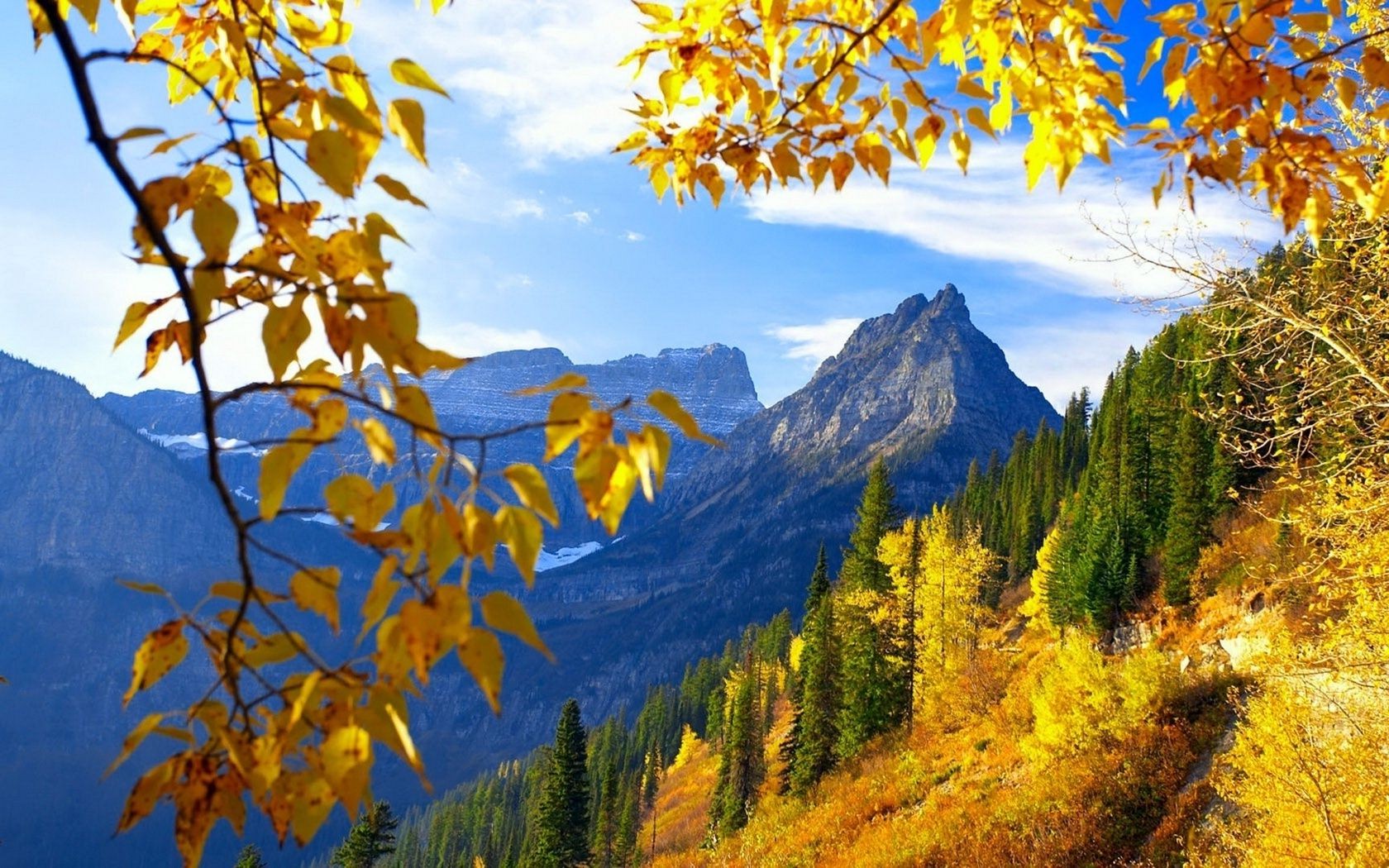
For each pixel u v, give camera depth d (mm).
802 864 24406
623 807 53844
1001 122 2959
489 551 1384
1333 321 6031
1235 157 2766
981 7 2752
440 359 1478
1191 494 28750
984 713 29203
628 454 1419
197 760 1592
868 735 33406
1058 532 43281
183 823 1560
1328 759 11070
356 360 1478
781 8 2701
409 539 1390
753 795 37812
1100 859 16656
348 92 1854
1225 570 26797
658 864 41312
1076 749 20703
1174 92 2789
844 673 34656
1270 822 11992
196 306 1465
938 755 27516
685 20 2844
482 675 1366
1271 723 11680
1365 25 4316
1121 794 18219
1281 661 11336
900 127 2787
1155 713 20406
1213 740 18625
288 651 1566
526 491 1412
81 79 1392
